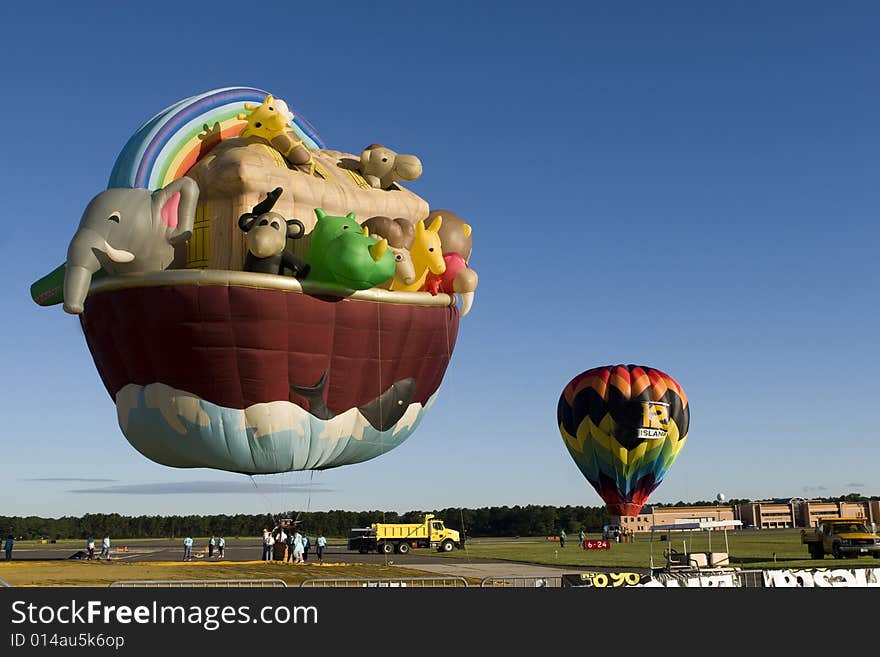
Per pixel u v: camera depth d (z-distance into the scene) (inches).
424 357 1146.0
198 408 1031.0
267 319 1013.8
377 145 1179.9
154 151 1085.1
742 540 2578.7
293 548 1504.7
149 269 1006.4
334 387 1075.3
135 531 4584.2
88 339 1101.7
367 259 1017.5
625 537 2341.3
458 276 1159.6
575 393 2369.6
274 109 1098.7
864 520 1547.7
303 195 1059.9
